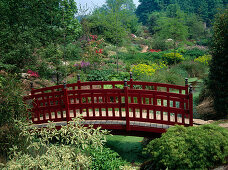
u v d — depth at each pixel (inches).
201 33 1378.0
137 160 230.7
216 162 153.9
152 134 245.3
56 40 454.3
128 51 872.9
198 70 583.2
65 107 253.3
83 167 185.9
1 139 183.6
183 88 248.2
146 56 767.1
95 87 421.1
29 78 366.6
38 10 446.9
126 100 238.5
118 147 263.1
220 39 287.3
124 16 608.4
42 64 350.0
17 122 194.2
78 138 173.0
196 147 153.3
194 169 149.2
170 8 1551.4
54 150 165.2
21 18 382.3
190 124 221.8
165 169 155.6
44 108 259.4
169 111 229.8
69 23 593.9
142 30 1563.7
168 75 490.3
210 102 339.6
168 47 969.5
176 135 165.2
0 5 350.3
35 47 356.8
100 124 250.1
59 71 395.2
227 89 283.4
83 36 744.3
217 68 290.2
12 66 295.6
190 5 2190.0
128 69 578.9
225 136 158.2
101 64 599.8
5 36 329.7
